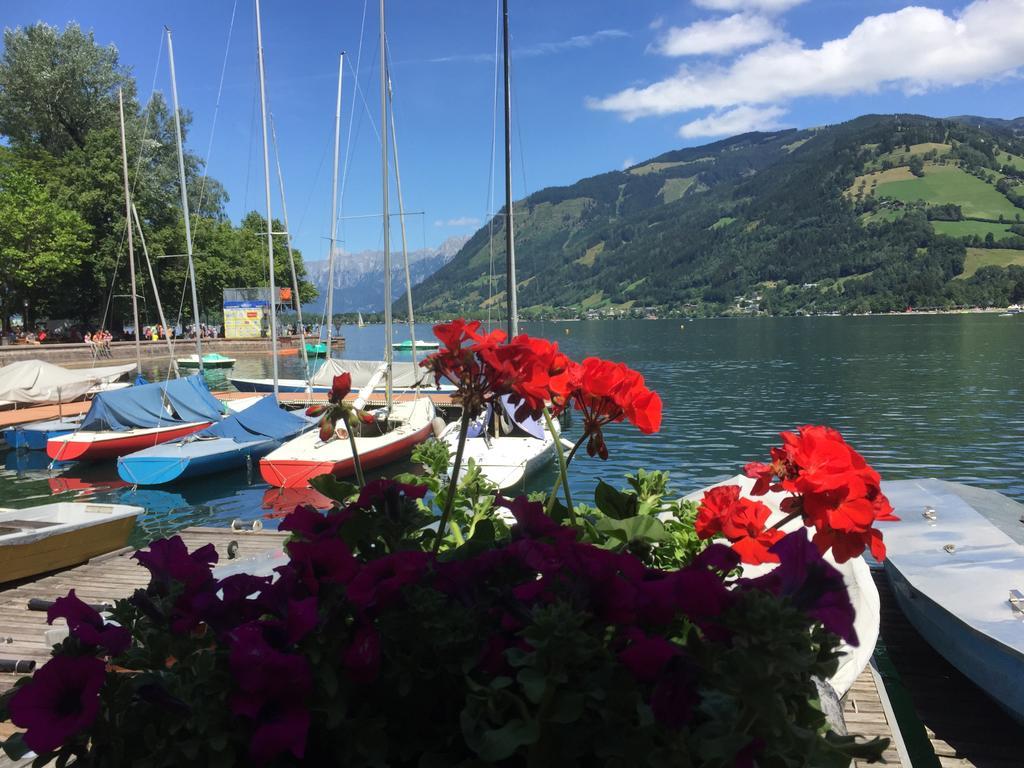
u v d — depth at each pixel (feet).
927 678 21.09
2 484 56.59
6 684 18.35
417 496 5.28
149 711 3.83
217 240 208.54
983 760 17.71
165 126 171.73
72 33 164.76
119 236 158.71
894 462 60.34
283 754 3.75
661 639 3.51
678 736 3.38
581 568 3.92
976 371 130.72
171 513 48.70
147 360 167.22
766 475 4.97
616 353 205.26
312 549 4.25
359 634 3.89
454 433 49.03
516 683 3.78
